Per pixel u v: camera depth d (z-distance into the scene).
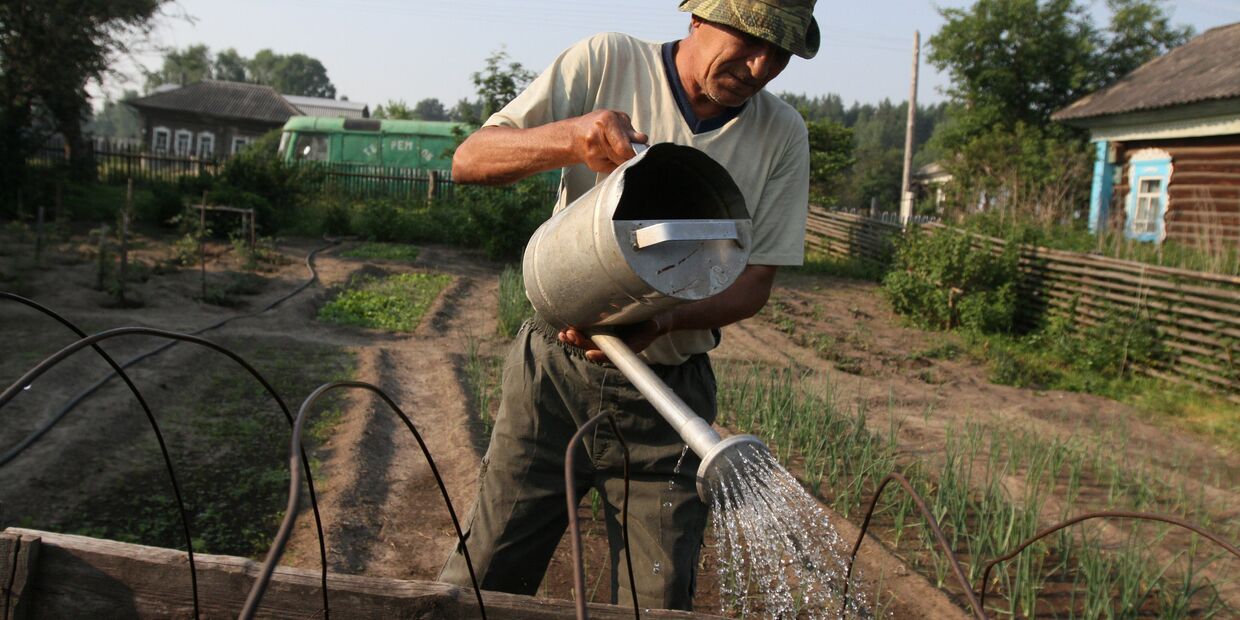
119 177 21.27
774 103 2.41
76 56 18.97
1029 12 28.72
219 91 49.53
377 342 9.05
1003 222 13.54
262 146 24.73
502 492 2.38
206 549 3.96
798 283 16.06
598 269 1.64
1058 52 29.17
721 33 2.04
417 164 23.33
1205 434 7.95
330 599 2.09
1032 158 25.36
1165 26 30.03
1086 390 9.61
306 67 122.25
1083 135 29.11
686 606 2.34
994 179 25.03
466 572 2.41
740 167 2.33
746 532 1.40
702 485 1.41
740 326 11.57
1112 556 4.53
